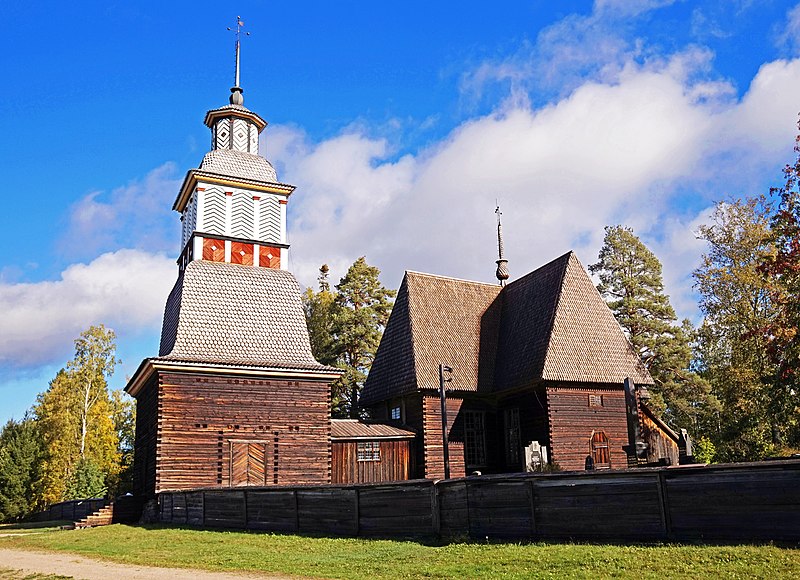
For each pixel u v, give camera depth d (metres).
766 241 36.75
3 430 60.34
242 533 20.98
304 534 19.27
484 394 36.50
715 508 12.12
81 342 61.00
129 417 69.62
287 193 37.38
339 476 32.53
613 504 13.45
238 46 40.03
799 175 31.16
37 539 24.28
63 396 58.75
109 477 56.94
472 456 35.75
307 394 32.59
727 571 10.35
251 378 31.58
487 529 15.34
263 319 33.94
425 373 35.53
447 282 40.59
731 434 37.59
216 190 35.66
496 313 40.84
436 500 16.50
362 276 55.88
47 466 56.78
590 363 35.06
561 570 11.66
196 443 29.91
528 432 34.69
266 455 31.11
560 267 37.91
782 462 11.38
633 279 53.66
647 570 10.95
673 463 33.19
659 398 49.06
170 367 29.84
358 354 54.09
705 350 43.09
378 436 33.72
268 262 35.91
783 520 11.30
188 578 14.00
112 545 20.81
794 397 30.66
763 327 32.81
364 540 17.11
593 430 34.28
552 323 35.25
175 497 26.38
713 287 41.22
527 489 14.75
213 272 34.19
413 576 12.62
